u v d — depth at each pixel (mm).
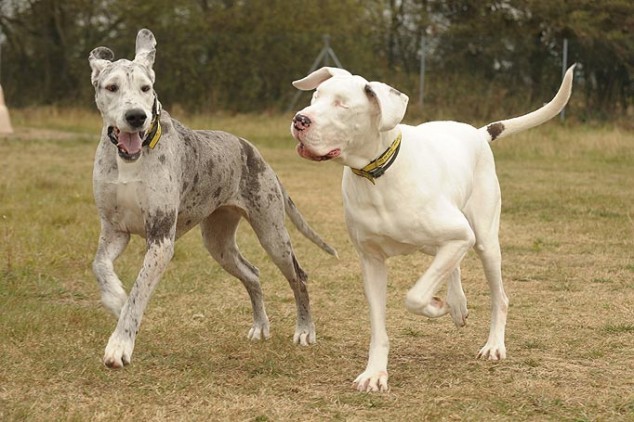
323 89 6020
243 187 7566
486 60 29484
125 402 5957
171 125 6906
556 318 8469
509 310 8781
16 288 8992
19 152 21875
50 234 11469
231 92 31828
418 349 7488
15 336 7352
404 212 6184
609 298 9258
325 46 30891
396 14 34500
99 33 33188
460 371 6828
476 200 7062
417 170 6238
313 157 5988
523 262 11047
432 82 29672
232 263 7867
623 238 12500
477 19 32719
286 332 8047
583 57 28969
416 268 10586
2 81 33219
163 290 9266
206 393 6168
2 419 5535
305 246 11820
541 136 25359
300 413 5832
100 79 6562
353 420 5707
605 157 22750
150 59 6723
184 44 31828
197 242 11609
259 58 31609
